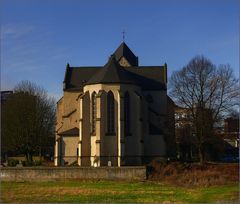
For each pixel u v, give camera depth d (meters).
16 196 45.69
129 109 84.31
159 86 97.06
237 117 81.56
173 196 44.94
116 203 38.16
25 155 101.62
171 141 88.25
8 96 97.50
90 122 84.62
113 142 81.94
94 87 84.44
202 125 80.12
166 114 91.81
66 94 98.19
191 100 82.31
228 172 63.53
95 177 64.12
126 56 117.69
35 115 95.88
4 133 93.50
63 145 89.38
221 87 81.44
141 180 62.69
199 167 68.62
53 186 57.12
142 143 84.25
